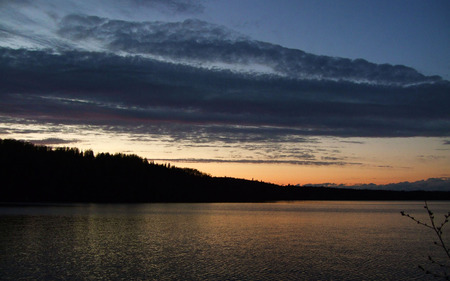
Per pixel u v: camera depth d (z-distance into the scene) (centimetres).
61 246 3934
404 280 2775
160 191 18675
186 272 2917
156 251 3797
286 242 4612
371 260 3478
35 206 11350
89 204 13862
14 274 2745
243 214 10388
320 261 3403
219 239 4809
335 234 5569
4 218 7031
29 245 3956
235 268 3080
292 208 15475
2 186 14362
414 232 5875
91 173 17162
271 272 2964
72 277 2703
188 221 7500
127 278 2716
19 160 15375
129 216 8412
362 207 18262
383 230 6191
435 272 3016
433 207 18562
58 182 15688
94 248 3866
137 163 19338
